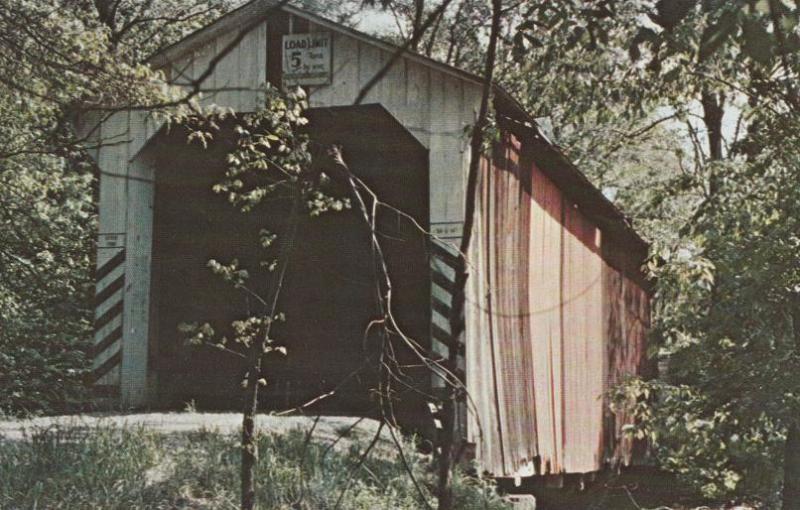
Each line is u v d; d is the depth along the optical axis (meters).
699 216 11.45
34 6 8.48
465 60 21.83
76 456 7.98
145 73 8.94
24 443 8.32
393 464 9.20
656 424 11.76
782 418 10.32
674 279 11.50
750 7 3.05
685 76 10.58
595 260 15.78
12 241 13.74
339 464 8.78
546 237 13.31
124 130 12.01
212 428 9.62
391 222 12.98
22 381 13.70
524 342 12.33
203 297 12.98
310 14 11.00
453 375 5.47
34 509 7.03
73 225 16.02
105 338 12.11
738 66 9.67
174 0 22.47
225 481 8.04
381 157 12.73
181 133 12.03
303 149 8.61
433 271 10.71
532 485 13.05
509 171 11.87
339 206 8.82
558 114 16.89
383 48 10.95
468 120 10.73
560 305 13.88
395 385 11.62
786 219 10.38
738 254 10.55
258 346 6.57
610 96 10.92
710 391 11.09
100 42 8.70
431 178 10.84
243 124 11.36
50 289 15.23
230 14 11.09
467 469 10.23
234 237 13.19
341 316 13.36
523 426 12.07
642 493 16.11
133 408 11.98
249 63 11.33
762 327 10.63
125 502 7.44
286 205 13.21
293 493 8.00
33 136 11.57
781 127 10.30
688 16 6.30
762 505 13.16
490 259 11.32
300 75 11.18
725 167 11.23
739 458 12.12
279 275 6.52
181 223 12.59
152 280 12.32
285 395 13.29
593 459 14.97
